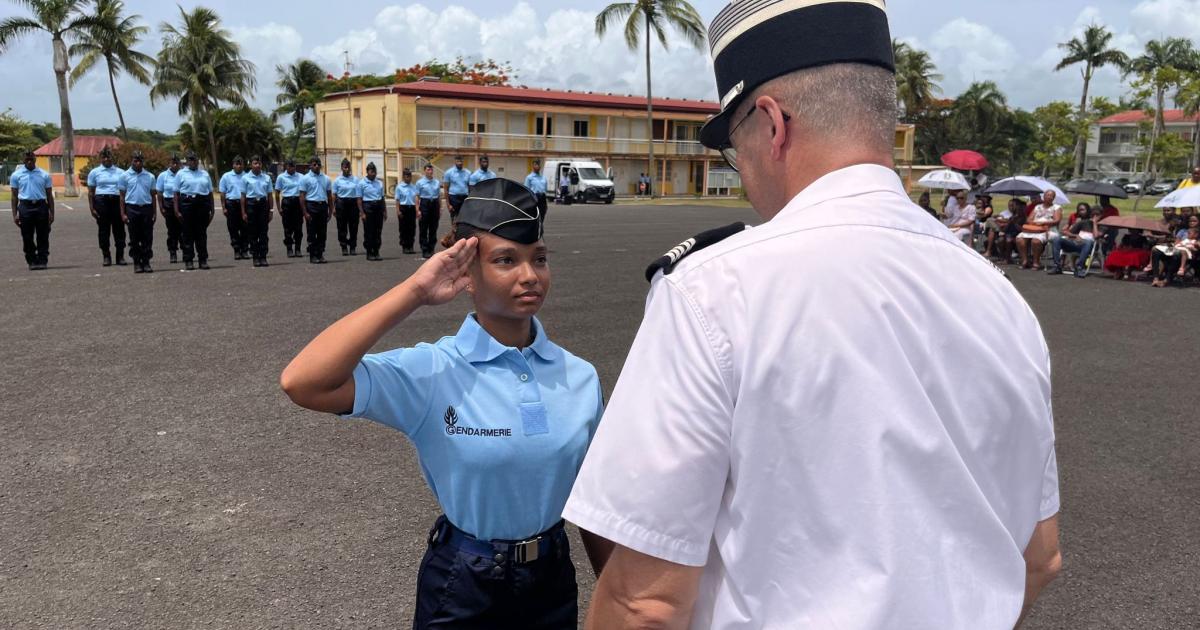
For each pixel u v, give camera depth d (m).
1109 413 5.54
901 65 58.03
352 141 44.53
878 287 0.99
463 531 1.80
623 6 38.25
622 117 47.66
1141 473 4.45
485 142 42.62
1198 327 8.60
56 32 36.12
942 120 66.38
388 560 3.33
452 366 1.79
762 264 1.00
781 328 0.96
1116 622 3.00
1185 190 12.16
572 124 46.22
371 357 1.73
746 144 1.18
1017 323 1.10
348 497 3.89
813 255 0.99
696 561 1.00
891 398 0.95
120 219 11.91
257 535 3.50
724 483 1.01
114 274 11.02
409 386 1.73
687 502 0.98
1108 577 3.32
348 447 4.50
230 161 47.28
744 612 1.01
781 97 1.10
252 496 3.88
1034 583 1.19
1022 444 1.07
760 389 0.96
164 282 10.34
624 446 1.01
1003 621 0.99
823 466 0.95
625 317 8.31
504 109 43.06
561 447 1.80
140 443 4.50
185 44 44.47
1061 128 46.62
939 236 1.08
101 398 5.29
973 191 18.17
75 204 29.39
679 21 37.53
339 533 3.54
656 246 15.94
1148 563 3.44
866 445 0.94
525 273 1.75
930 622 0.94
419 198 14.77
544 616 1.85
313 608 2.97
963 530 0.98
